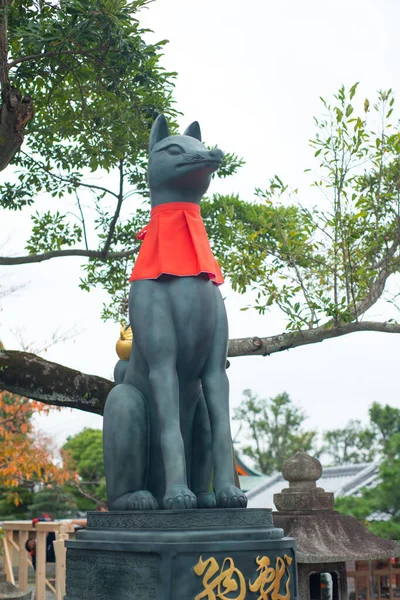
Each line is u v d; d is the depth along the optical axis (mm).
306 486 5902
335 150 6371
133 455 3527
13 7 5875
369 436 34500
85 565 3352
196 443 3738
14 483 12031
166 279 3533
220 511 3113
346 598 5383
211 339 3580
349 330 6715
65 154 7832
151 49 5676
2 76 5316
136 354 3676
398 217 6703
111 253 7762
